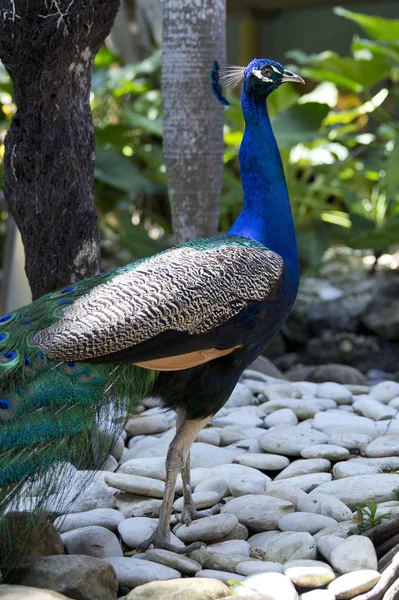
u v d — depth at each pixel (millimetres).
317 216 10078
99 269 4555
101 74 9555
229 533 3537
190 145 5516
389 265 10055
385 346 8672
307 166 9867
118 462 4426
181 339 3191
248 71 3812
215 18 5387
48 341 3109
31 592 2713
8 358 3107
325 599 2922
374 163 9969
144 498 3939
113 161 8914
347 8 14445
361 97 12906
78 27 3988
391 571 2908
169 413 5090
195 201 5621
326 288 9516
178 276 3268
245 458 4258
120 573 3125
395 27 8773
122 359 3109
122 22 10039
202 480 4020
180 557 3256
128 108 10461
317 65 10023
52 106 4156
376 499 3674
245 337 3379
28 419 3006
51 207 4277
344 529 3406
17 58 4082
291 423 4824
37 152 4215
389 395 5371
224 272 3346
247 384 5660
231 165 10891
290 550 3314
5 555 2918
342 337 8773
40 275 4414
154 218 10078
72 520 3580
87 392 3088
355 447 4422
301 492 3803
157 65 9352
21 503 3025
